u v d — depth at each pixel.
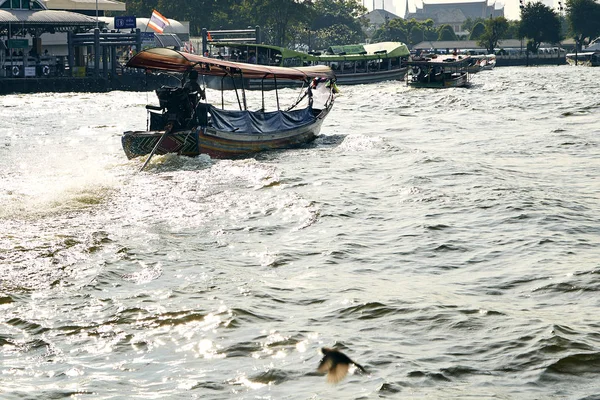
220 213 16.83
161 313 10.50
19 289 11.55
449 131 34.41
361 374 8.45
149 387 8.33
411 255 13.58
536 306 10.68
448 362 8.75
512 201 17.64
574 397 7.86
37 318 10.37
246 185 19.92
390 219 16.34
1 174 21.86
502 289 11.51
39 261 12.95
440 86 66.00
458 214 16.69
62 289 11.58
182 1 135.38
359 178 21.16
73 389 8.27
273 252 13.73
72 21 67.50
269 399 7.98
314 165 23.41
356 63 73.56
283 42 141.50
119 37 68.50
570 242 14.20
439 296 11.13
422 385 8.18
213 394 8.13
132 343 9.54
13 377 8.60
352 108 47.62
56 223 15.80
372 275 12.42
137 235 14.85
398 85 71.00
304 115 29.06
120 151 27.27
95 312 10.59
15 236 14.62
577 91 59.56
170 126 23.61
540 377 8.30
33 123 37.09
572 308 10.55
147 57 24.62
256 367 8.75
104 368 8.84
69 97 57.22
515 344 9.15
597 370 8.43
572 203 17.70
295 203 17.67
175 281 12.00
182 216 16.55
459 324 9.90
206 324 10.09
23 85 61.69
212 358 9.06
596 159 25.14
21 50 68.00
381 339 9.52
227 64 25.50
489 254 13.55
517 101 50.69
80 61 74.81
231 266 12.88
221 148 24.47
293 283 11.92
